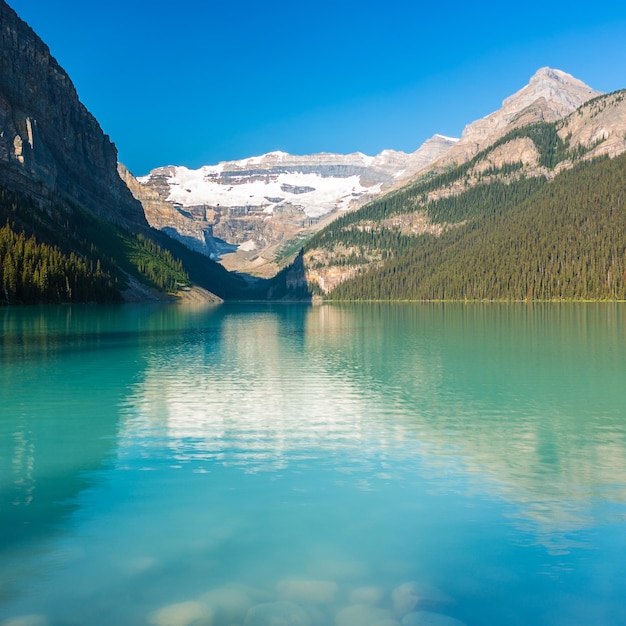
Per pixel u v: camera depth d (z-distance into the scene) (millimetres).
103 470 20141
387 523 15383
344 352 57406
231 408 31047
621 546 13930
